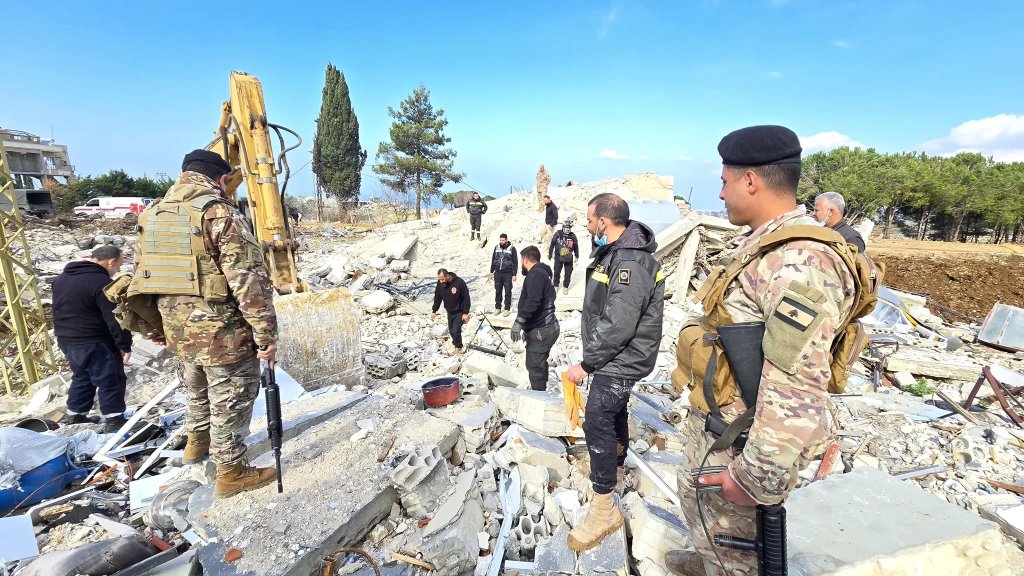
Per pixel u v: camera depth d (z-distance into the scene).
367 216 40.50
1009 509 3.19
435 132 36.72
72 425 4.27
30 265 6.99
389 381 6.30
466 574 2.43
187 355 2.40
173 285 2.29
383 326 9.16
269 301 2.44
